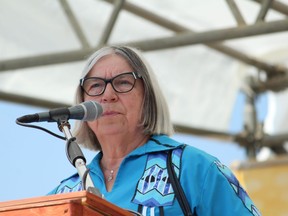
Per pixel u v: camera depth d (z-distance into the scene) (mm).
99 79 5723
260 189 11172
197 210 5320
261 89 12141
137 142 5707
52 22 10797
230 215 5312
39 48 11000
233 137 12242
